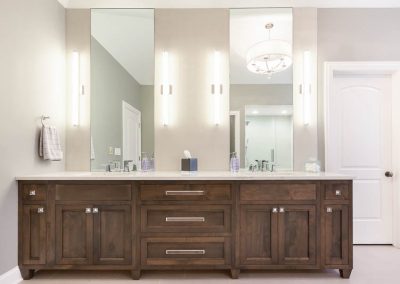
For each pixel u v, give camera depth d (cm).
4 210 200
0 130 196
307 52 278
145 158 274
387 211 289
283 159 278
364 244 288
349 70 281
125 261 215
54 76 262
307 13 281
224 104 280
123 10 284
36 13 234
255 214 217
